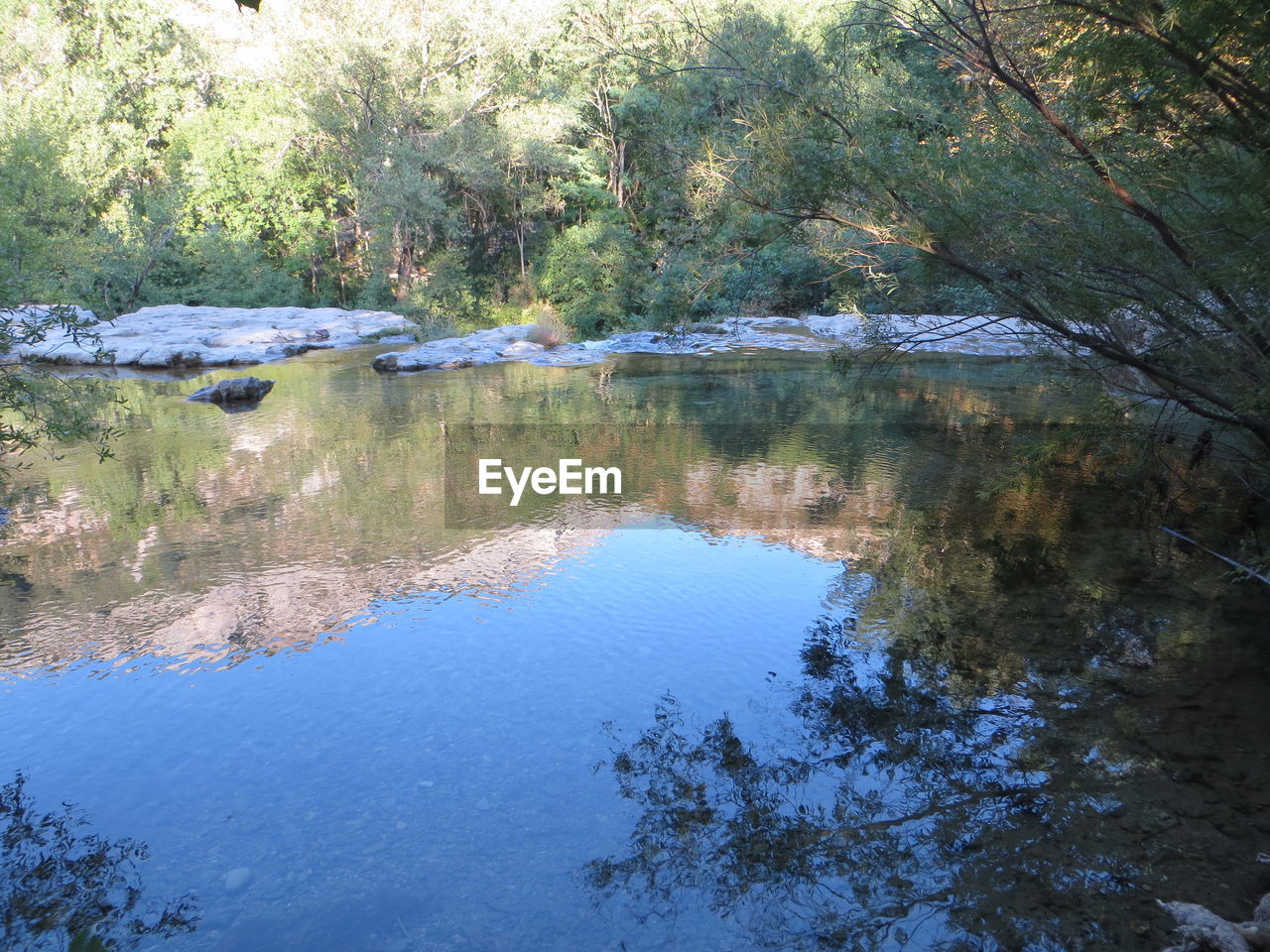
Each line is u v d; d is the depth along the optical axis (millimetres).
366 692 4363
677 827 3293
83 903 2916
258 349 18594
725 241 5973
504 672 4555
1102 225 4395
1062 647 4684
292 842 3234
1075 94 4270
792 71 5309
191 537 6820
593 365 16844
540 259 28344
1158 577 5668
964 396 12945
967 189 4645
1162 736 3795
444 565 6156
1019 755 3697
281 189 28922
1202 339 4430
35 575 6039
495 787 3562
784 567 5996
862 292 6234
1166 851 3066
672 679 4465
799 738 3896
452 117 26672
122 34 29812
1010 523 6906
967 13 4605
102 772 3691
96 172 25375
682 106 5738
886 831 3238
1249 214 3572
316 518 7312
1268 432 4711
